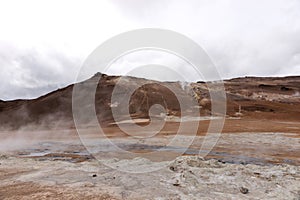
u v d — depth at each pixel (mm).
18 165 8492
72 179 6605
